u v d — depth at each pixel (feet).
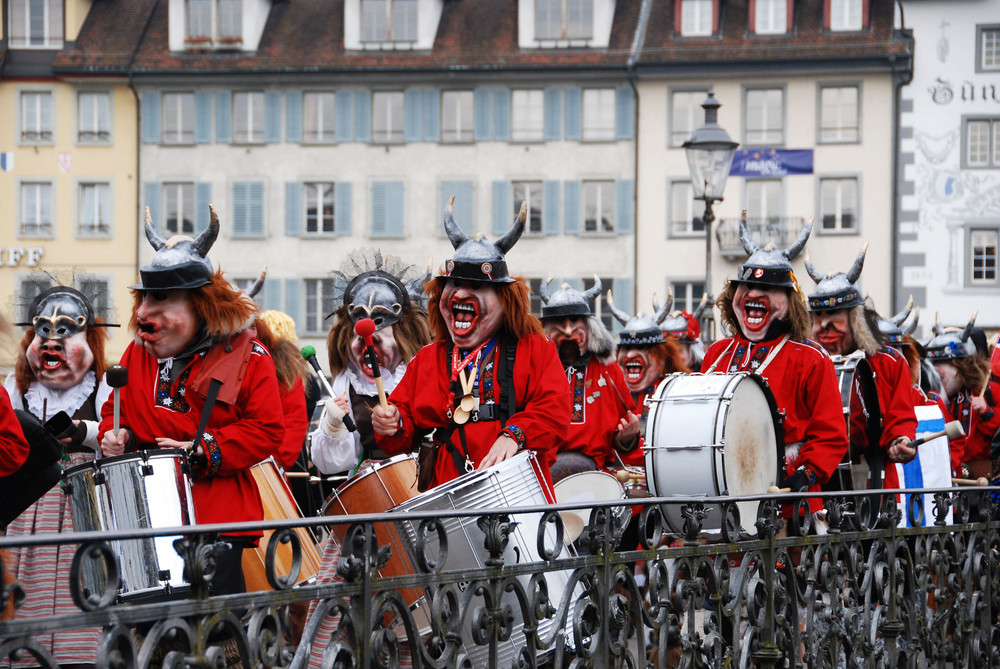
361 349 29.35
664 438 24.76
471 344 22.09
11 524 21.74
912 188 145.38
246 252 151.64
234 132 152.05
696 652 20.61
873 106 145.48
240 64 151.23
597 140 148.36
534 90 149.28
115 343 127.54
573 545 20.70
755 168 146.30
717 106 51.13
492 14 152.05
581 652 18.19
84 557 11.34
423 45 150.30
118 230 152.76
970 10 144.46
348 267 31.53
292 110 151.33
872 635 25.29
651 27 149.18
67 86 152.87
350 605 14.55
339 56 150.71
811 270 31.68
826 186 146.41
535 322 22.27
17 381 25.30
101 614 11.53
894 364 30.99
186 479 19.31
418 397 22.31
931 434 33.78
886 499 26.17
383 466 22.17
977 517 29.76
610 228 148.66
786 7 146.92
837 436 26.76
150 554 18.25
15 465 18.79
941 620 27.48
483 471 19.53
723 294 29.09
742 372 25.45
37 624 10.98
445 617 15.96
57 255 152.66
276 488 23.47
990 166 144.66
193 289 20.48
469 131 150.00
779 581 23.00
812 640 23.50
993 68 144.46
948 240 144.87
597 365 34.71
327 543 20.66
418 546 15.49
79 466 19.03
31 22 153.79
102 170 152.76
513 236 22.54
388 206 150.61
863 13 146.30
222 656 12.75
